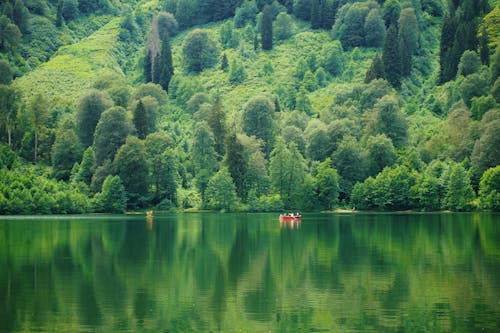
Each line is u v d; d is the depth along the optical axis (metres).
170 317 65.56
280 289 78.12
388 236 132.75
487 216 189.75
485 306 68.75
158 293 76.19
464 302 70.56
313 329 61.12
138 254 107.00
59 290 77.44
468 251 108.31
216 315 66.38
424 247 113.81
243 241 125.44
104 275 87.00
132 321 64.06
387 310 67.56
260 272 89.50
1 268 92.19
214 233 142.25
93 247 115.88
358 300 72.12
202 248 114.81
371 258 101.31
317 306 69.69
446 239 126.06
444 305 69.44
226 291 77.19
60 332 60.25
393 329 60.81
